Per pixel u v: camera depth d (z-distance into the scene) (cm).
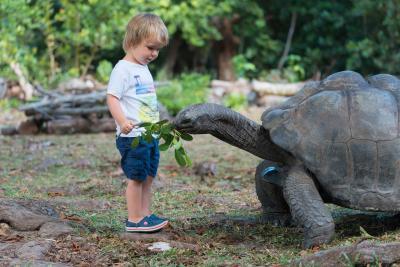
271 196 561
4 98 1468
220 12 1593
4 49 1447
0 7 1462
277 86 1482
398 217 559
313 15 1708
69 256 467
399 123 489
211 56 1756
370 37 1593
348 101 494
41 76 1482
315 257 423
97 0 1526
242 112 1373
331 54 1667
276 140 490
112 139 1126
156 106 518
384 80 521
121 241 501
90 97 1241
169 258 462
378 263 408
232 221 571
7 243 495
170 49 1652
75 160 915
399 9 1505
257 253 473
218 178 808
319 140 485
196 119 479
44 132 1219
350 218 577
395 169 480
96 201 648
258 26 1628
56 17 1535
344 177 480
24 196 691
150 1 1554
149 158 512
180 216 604
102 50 1641
